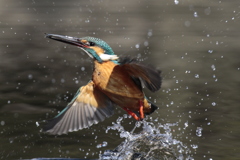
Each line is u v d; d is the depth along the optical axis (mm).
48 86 12297
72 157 7750
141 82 6906
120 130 9195
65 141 8547
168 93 11625
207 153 7867
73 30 17750
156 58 14719
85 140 8602
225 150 7996
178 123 9375
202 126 9195
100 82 6895
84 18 19969
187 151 7969
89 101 6992
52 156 7773
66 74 13469
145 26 18672
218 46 16141
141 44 16281
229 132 8844
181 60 14586
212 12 20828
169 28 18656
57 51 16234
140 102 7047
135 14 20906
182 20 19734
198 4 22500
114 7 22219
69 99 11180
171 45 16219
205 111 10156
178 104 10711
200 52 15516
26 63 14539
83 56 15695
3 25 18891
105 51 7312
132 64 6176
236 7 21484
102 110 7074
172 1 23391
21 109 10305
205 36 17391
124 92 6887
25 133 8844
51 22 19391
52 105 10641
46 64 14516
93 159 7672
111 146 8305
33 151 7980
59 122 6629
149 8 22109
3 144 8250
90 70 13906
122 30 18094
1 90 11797
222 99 11016
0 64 14336
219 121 9469
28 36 17578
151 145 7961
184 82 12500
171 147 7934
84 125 6820
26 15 20234
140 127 9391
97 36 16984
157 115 9914
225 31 18000
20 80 12789
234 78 12828
